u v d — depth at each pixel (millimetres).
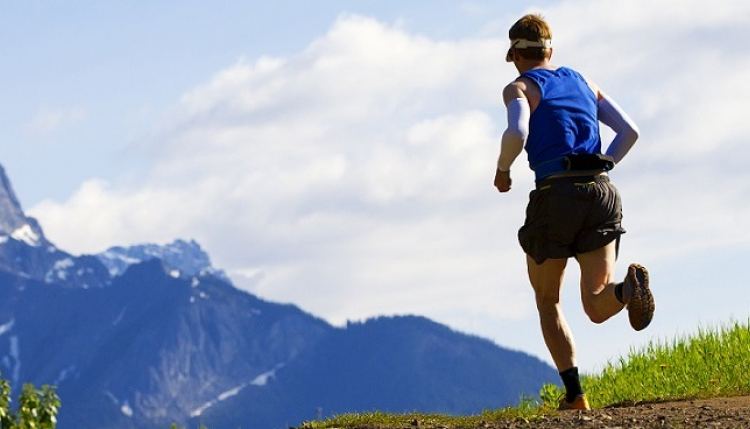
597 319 12070
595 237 12078
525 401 18266
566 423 11812
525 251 12594
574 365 13180
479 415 13078
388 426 12414
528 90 12250
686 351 19672
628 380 18797
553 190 12023
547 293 12922
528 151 12328
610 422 11742
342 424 12820
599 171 12102
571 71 12609
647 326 11445
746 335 19344
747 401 13711
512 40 12773
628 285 11414
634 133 12648
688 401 14430
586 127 12203
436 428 12203
